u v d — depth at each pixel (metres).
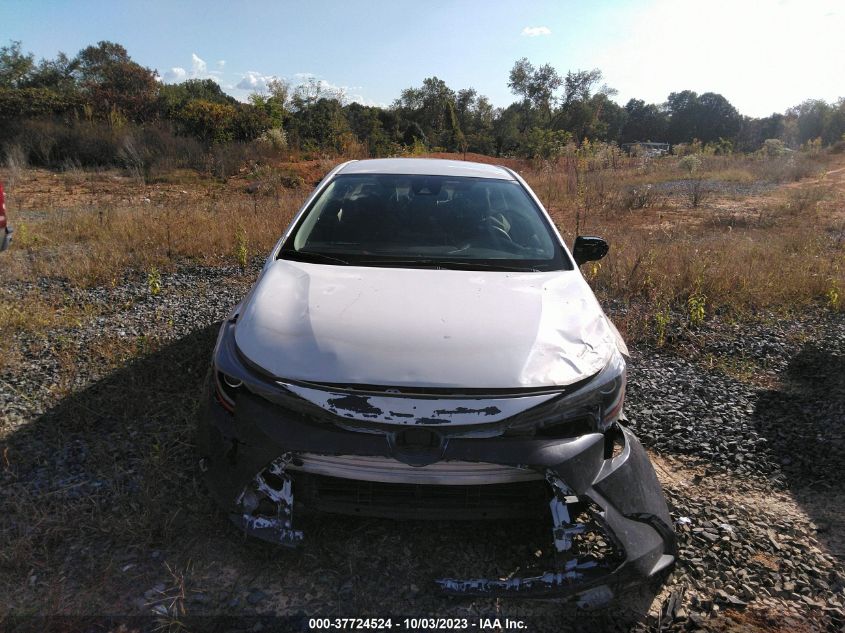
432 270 3.00
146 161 18.27
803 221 11.91
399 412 2.12
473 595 2.16
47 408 3.50
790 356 4.94
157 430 3.26
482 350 2.33
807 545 2.72
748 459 3.39
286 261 3.06
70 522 2.53
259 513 2.31
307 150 22.39
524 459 2.14
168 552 2.41
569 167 19.81
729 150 33.12
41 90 23.14
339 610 2.19
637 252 7.53
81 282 6.12
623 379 2.49
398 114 68.56
